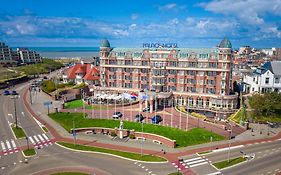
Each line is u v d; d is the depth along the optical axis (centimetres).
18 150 7675
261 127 9638
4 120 10656
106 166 6681
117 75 13838
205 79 12281
